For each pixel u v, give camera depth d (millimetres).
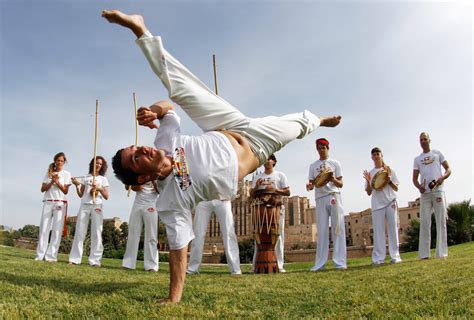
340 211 8094
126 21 3439
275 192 8156
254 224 8250
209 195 3779
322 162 8344
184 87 3826
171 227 3562
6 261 6762
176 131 3842
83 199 8586
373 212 8844
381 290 3818
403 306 3053
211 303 3396
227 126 4051
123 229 49438
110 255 30656
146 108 3750
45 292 3611
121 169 3619
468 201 28406
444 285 3805
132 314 2898
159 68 3670
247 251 38812
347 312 3047
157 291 3840
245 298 3646
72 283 4324
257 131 4184
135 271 6906
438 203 8633
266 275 6207
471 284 3684
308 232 66938
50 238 8750
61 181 8906
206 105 3906
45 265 6492
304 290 4047
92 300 3355
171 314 2914
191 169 3652
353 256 37594
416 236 30797
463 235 27891
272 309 3195
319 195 8273
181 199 3578
